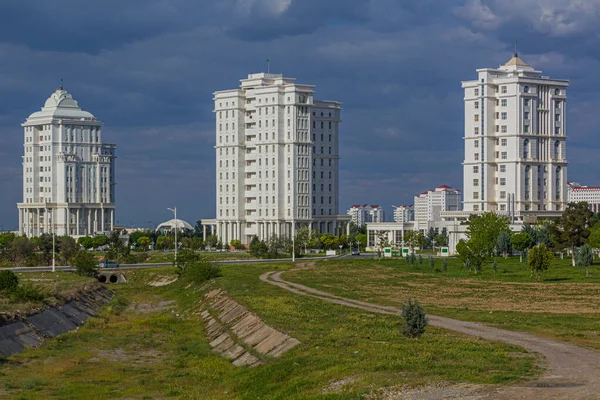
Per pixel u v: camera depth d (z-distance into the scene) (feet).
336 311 411.95
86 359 352.90
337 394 226.99
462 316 392.88
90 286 614.75
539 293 509.35
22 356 355.15
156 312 541.75
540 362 259.80
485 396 213.46
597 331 338.95
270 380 271.28
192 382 304.50
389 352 276.41
